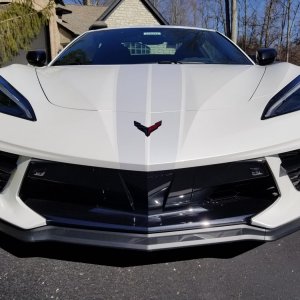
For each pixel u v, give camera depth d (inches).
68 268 74.4
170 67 95.3
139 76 86.9
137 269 74.3
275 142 69.6
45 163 68.3
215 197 69.2
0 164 72.4
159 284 70.2
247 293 67.7
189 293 67.8
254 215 69.8
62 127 69.7
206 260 77.3
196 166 65.5
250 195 72.1
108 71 92.1
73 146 66.7
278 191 72.3
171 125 68.8
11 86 81.1
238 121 71.1
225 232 68.1
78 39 126.6
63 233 67.7
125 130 68.0
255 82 85.2
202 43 120.6
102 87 81.2
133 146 65.5
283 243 83.8
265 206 71.8
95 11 1131.3
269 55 110.9
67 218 67.6
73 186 68.1
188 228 66.2
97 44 120.0
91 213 67.3
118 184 65.6
